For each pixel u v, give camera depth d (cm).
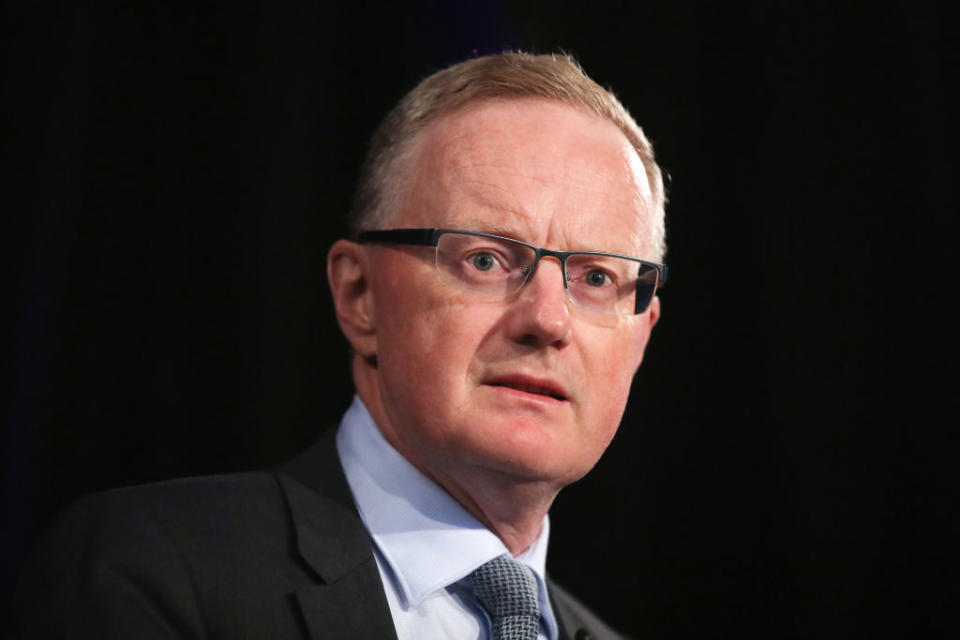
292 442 834
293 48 866
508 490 425
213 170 834
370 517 434
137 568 371
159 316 798
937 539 898
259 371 825
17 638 351
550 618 471
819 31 964
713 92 955
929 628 891
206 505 415
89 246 774
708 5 966
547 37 909
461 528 433
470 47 888
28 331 741
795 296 940
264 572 391
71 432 754
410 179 451
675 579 911
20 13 764
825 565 911
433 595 419
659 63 947
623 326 444
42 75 761
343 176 866
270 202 845
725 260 947
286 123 855
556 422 417
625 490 921
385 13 891
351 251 477
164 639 350
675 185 945
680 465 928
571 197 435
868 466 918
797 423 928
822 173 952
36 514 736
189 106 830
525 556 467
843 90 955
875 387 923
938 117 934
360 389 478
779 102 958
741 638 905
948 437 906
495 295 418
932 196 928
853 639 895
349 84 879
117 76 801
